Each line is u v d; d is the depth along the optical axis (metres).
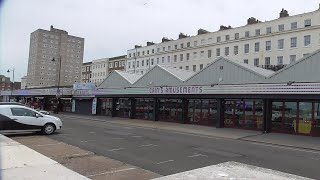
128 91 35.97
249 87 24.09
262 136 21.25
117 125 27.77
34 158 8.25
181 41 74.88
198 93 27.72
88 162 10.31
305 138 20.48
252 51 58.97
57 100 50.62
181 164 10.67
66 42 122.75
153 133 21.30
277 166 11.08
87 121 31.16
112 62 95.94
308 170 10.51
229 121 26.62
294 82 21.45
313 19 51.66
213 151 13.93
